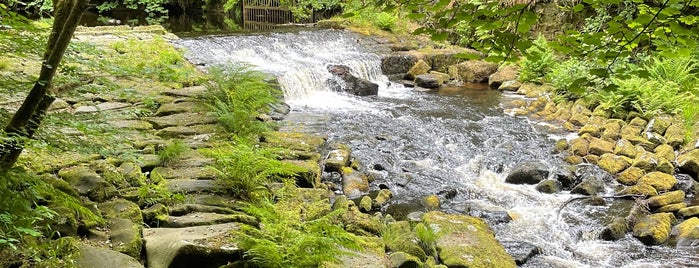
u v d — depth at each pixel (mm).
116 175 4648
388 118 9219
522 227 5816
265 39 12039
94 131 3367
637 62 10750
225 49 11047
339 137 7961
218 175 4934
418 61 12758
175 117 6863
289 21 17422
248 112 6785
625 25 2762
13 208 2754
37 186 2979
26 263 3057
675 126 8445
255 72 8047
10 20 3113
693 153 7434
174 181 4836
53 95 3332
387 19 14273
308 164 6281
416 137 8258
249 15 18750
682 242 5543
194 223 4047
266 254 3344
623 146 7816
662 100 9141
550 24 13703
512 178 6996
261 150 5141
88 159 4812
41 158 4562
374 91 11039
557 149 7961
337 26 14297
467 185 6840
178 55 9672
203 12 21391
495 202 6418
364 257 4086
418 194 6430
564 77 10602
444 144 8102
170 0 21703
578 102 9945
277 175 5594
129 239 3633
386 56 12492
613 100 9312
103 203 4113
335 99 10531
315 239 3508
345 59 11922
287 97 10172
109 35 10469
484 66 12711
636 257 5320
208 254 3424
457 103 10539
